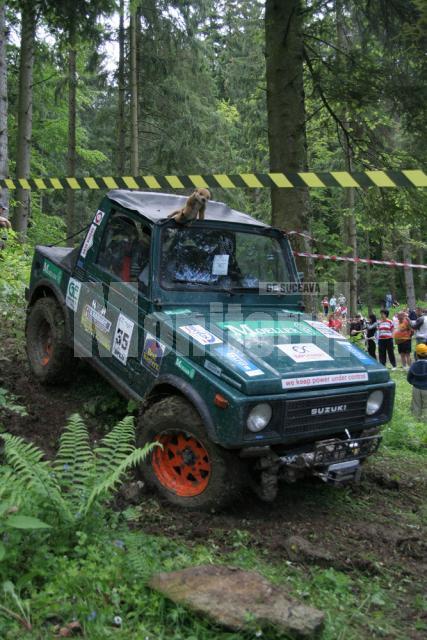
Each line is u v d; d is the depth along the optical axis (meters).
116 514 3.81
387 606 3.26
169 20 17.75
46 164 21.03
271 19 8.33
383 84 8.48
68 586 2.85
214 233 5.10
